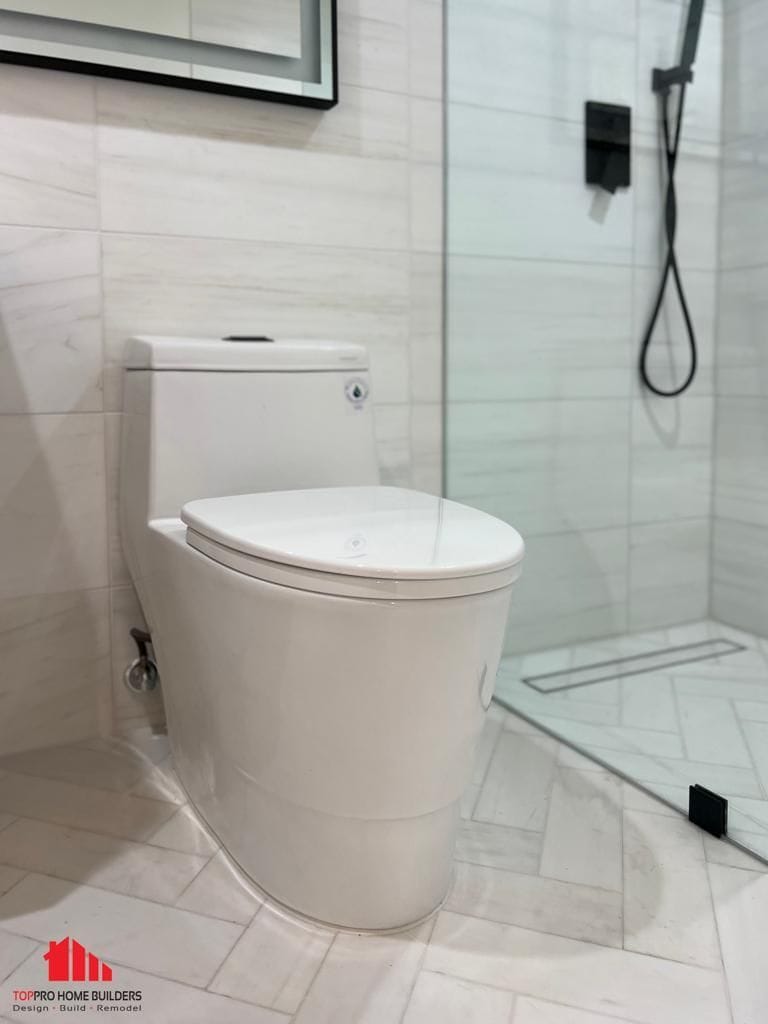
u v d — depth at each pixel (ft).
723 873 3.47
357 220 5.05
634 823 3.85
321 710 2.87
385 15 4.99
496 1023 2.68
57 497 4.46
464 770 3.11
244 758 3.30
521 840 3.71
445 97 5.23
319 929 3.15
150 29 4.28
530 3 5.43
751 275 6.13
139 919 3.19
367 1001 2.78
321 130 4.87
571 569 6.07
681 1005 2.76
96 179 4.34
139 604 4.73
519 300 5.68
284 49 4.60
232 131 4.63
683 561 6.56
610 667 5.80
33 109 4.16
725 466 6.47
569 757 4.51
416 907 3.16
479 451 5.65
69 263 4.33
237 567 2.97
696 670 5.71
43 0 4.04
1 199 4.15
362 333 5.16
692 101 6.05
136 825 3.85
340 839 3.07
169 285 4.57
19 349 4.27
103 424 4.51
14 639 4.47
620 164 5.90
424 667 2.74
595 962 2.96
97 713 4.74
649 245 6.11
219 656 3.26
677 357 6.34
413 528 3.15
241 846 3.46
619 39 5.74
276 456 4.26
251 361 4.19
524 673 5.72
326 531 3.08
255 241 4.76
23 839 3.71
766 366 6.04
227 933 3.12
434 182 5.27
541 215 5.67
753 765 4.35
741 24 5.95
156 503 3.98
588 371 6.00
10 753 4.54
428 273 5.33
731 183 6.20
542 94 5.55
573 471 6.02
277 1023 2.68
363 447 4.53
